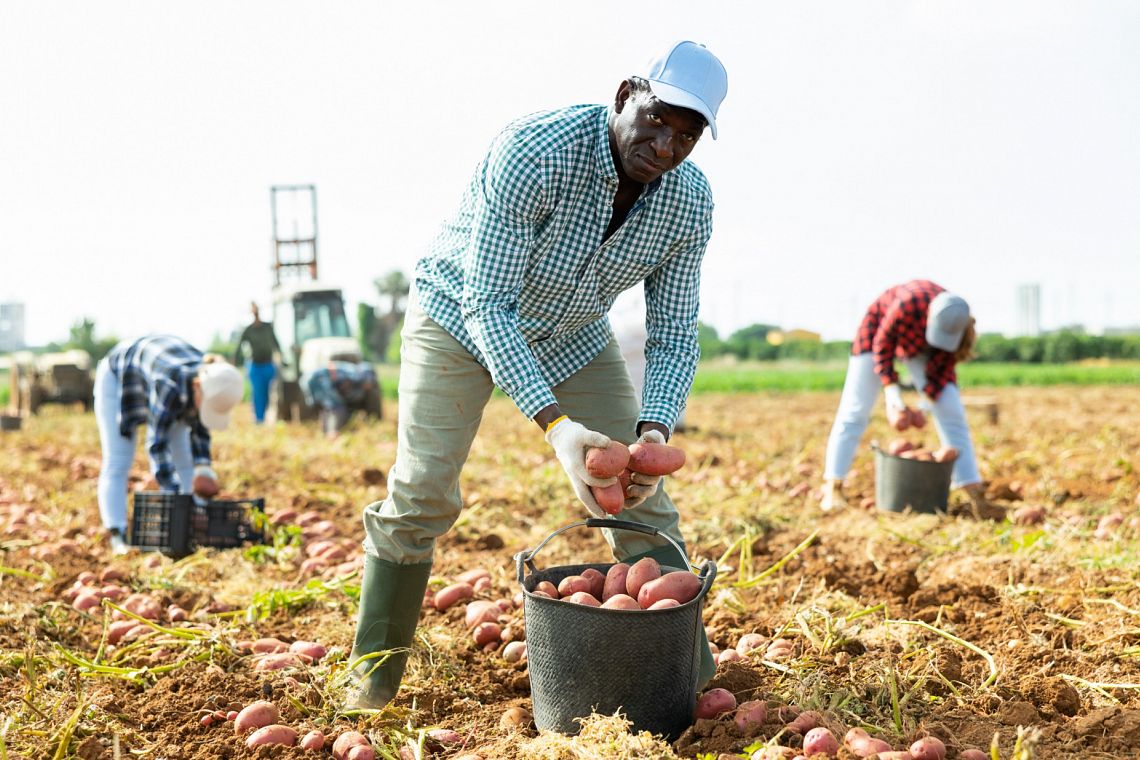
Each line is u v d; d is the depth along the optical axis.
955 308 6.23
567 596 3.10
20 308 60.25
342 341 13.88
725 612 4.29
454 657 3.81
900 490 6.71
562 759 2.76
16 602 4.71
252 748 3.04
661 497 3.38
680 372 3.26
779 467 9.03
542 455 10.06
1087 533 5.93
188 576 5.42
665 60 2.75
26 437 13.78
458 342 3.07
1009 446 10.51
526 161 2.85
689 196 3.08
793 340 52.03
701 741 2.87
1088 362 43.44
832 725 2.92
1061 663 3.72
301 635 4.24
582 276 3.09
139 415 6.02
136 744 3.13
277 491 8.16
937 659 3.57
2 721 3.23
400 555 3.17
